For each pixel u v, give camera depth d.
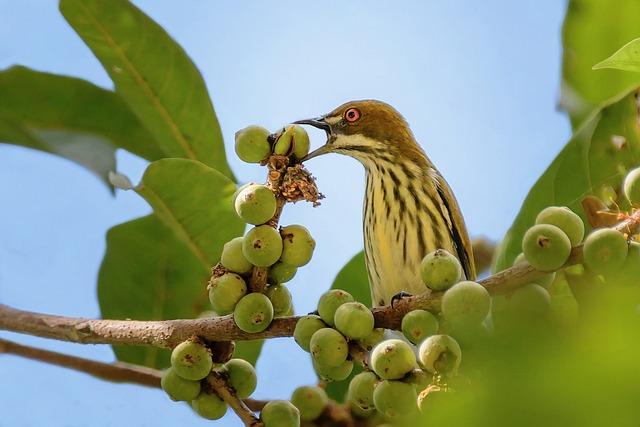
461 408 2.47
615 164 8.71
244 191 6.42
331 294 6.48
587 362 2.46
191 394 6.61
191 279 10.07
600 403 2.42
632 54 6.73
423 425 2.52
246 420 6.50
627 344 2.49
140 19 9.63
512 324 2.74
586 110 9.70
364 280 10.97
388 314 6.44
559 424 2.42
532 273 5.98
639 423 2.40
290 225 6.59
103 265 10.06
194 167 8.45
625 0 9.54
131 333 6.78
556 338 2.61
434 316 6.35
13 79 9.99
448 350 5.63
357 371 9.30
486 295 5.79
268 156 6.51
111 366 7.99
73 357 7.96
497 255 8.84
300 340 6.47
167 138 9.78
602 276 6.06
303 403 7.18
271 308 6.56
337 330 6.36
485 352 2.65
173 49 9.66
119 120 10.12
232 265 6.59
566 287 6.20
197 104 9.73
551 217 6.22
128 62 9.65
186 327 6.68
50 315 7.02
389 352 5.90
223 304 6.55
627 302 3.25
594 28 9.64
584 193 8.74
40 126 9.95
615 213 6.80
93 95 10.09
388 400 5.89
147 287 10.06
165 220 8.76
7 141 9.95
